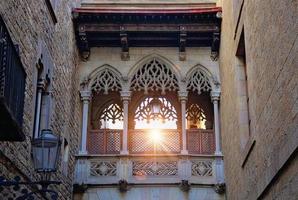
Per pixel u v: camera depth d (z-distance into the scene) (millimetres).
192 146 20172
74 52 19156
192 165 19203
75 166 19031
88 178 18953
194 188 18953
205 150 20141
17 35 10742
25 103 11477
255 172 12141
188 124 21016
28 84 11836
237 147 15203
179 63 20438
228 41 17203
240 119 14617
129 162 19188
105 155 19219
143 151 19938
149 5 22406
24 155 11352
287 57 8523
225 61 18219
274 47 9609
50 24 14531
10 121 6828
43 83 13531
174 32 19922
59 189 15742
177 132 20312
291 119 8297
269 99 10258
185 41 20031
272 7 9719
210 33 20078
